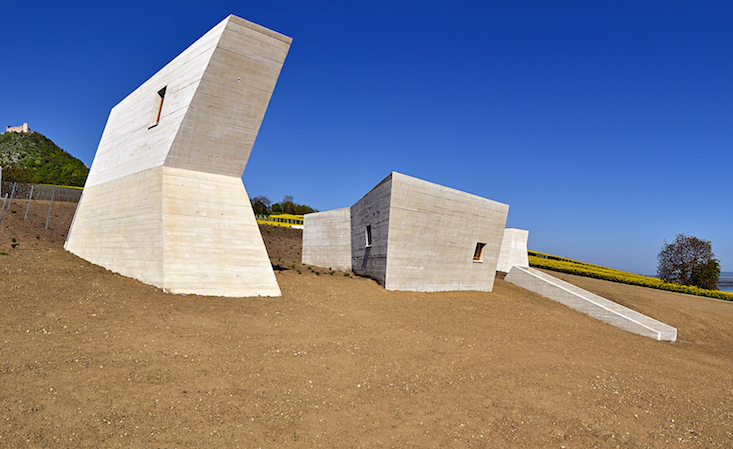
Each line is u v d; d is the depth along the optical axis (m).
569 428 7.82
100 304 10.88
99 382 7.03
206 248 14.39
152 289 12.98
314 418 7.05
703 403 10.38
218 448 5.88
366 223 21.94
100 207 17.92
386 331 12.56
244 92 15.41
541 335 15.69
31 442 5.34
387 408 7.74
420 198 19.73
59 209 26.38
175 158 14.89
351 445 6.43
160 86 16.77
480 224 23.02
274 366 8.76
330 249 26.55
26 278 11.78
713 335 23.33
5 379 6.64
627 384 11.06
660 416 9.05
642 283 40.47
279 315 12.49
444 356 11.05
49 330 8.81
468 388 9.14
